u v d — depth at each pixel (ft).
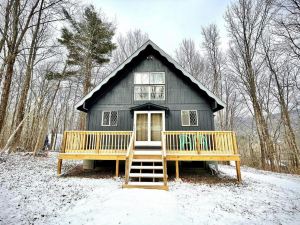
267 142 62.39
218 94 84.58
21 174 28.17
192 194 22.86
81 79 63.57
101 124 39.99
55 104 112.57
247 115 103.19
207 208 18.98
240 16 71.97
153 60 43.32
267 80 79.61
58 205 17.97
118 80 42.55
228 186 27.14
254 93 66.18
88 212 16.42
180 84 41.60
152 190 22.79
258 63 75.41
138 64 43.32
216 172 35.68
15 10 37.91
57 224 14.30
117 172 30.14
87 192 22.04
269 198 23.21
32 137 69.00
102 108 40.93
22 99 50.96
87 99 38.70
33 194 20.36
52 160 45.24
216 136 31.65
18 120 49.70
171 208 17.49
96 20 65.92
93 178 29.50
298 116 79.46
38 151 58.59
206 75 99.66
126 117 40.27
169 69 42.65
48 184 24.61
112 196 20.25
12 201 17.98
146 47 42.24
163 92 41.34
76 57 63.82
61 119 131.44
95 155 31.12
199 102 40.34
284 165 72.54
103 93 41.83
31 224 14.14
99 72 86.58
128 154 25.81
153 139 38.60
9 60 36.47
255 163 76.79
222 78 97.09
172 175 33.09
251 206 20.20
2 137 73.41
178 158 30.48
